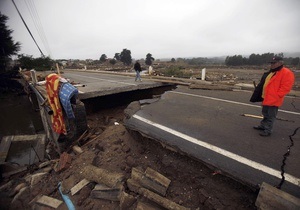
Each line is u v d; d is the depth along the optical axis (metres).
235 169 3.11
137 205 3.06
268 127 4.20
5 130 14.88
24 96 28.22
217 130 4.68
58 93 5.39
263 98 4.24
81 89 9.59
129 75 18.11
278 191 2.51
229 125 5.01
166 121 5.32
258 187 2.73
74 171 4.50
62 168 4.73
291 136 4.29
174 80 13.22
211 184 3.18
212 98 8.16
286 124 5.00
